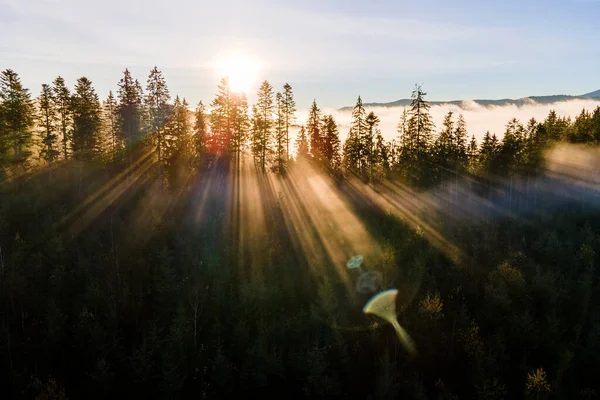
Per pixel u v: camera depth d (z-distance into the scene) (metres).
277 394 28.56
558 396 26.80
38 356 28.53
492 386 27.08
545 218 54.34
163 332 31.61
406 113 66.31
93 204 47.91
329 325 30.73
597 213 56.28
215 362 28.11
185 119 63.53
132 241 39.34
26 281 31.72
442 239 43.53
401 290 34.84
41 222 40.34
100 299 31.47
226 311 33.16
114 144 71.19
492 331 32.06
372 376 28.58
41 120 59.06
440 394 26.83
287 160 68.44
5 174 53.19
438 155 64.62
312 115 72.00
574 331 31.67
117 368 28.73
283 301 34.31
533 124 70.25
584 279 35.53
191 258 37.09
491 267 38.31
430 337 30.38
